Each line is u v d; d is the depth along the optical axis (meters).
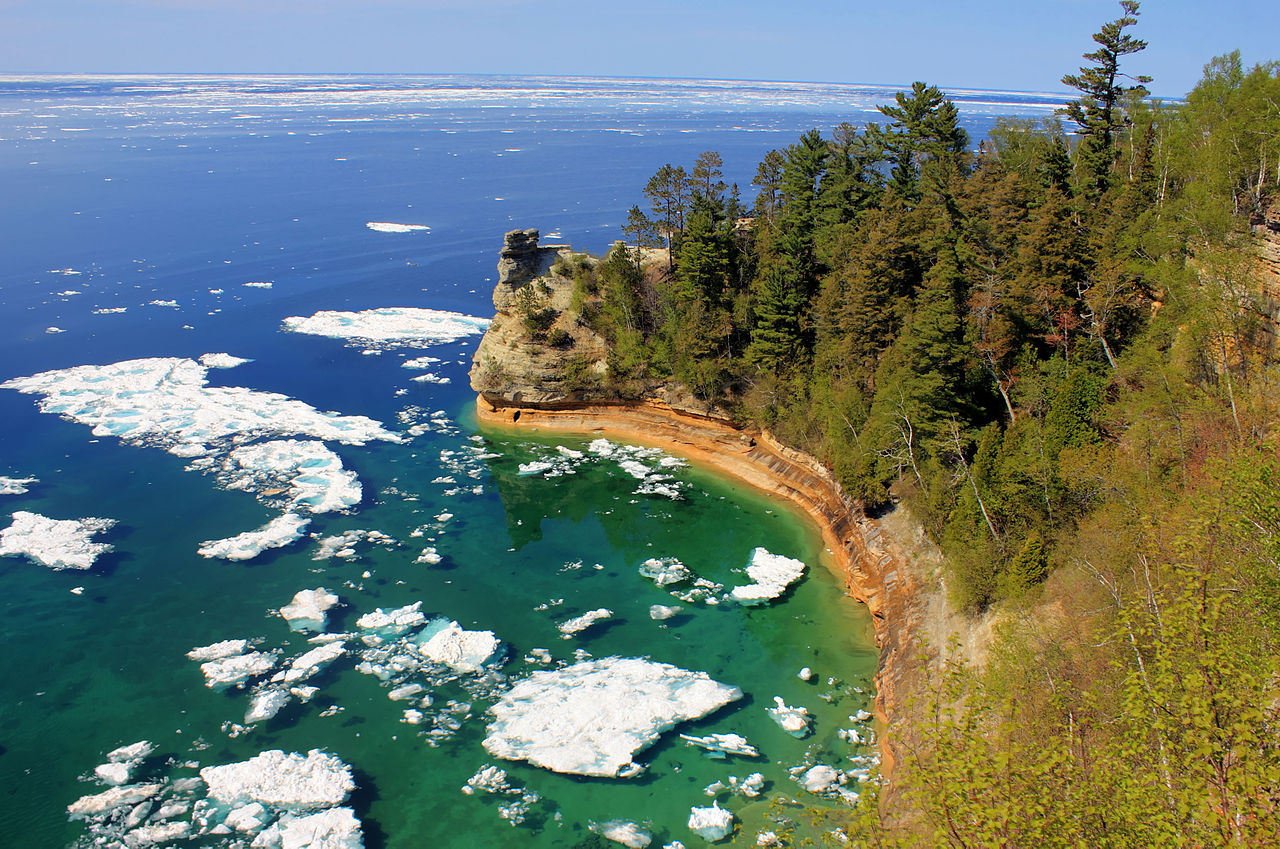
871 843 23.39
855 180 83.06
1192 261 51.03
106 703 45.97
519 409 89.12
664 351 82.62
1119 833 20.14
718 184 86.50
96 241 167.38
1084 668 33.03
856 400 64.44
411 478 76.25
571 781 40.88
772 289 74.12
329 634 52.47
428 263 161.62
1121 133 84.19
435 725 44.72
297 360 108.00
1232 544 26.28
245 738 43.53
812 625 54.41
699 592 58.28
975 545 46.62
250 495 71.12
